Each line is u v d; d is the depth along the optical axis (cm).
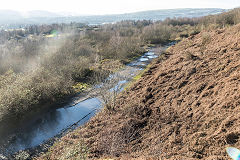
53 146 1402
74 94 2248
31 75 2202
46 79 2252
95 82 2381
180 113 1407
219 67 1738
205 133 1090
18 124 1683
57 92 2159
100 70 2864
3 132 1566
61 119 1766
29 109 1839
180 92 1677
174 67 2247
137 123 1447
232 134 959
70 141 1395
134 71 2884
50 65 2770
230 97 1230
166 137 1202
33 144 1441
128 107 1673
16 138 1508
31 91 1892
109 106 1753
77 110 1912
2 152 1359
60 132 1580
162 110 1522
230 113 1116
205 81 1644
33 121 1738
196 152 986
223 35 2489
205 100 1391
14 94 1723
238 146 890
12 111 1684
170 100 1627
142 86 2122
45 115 1834
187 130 1191
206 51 2275
